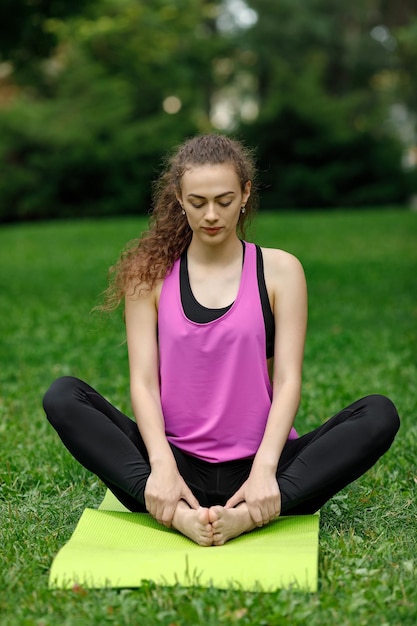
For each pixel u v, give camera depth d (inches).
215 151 118.7
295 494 115.0
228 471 123.7
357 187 1051.9
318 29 1167.0
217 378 121.8
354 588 100.0
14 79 1040.2
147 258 126.5
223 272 124.0
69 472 148.8
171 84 1122.7
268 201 1037.8
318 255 553.6
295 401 120.7
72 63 1049.5
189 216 120.2
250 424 122.7
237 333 120.5
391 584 100.6
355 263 507.5
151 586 100.1
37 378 230.1
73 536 114.2
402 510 129.1
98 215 1020.5
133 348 126.8
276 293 124.0
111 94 1039.6
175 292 124.3
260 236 666.8
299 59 1202.6
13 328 307.9
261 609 94.5
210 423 122.4
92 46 1079.0
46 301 378.9
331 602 95.9
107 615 94.0
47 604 97.2
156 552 108.5
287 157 1046.4
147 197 1026.1
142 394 123.6
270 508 113.5
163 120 1051.3
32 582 103.1
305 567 102.0
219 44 1178.0
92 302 372.5
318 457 115.8
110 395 209.9
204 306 122.0
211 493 124.2
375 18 1289.4
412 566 106.8
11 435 172.7
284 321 123.7
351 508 131.1
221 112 1405.0
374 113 1102.4
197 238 124.8
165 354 123.7
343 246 603.8
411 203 1062.4
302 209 1042.7
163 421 123.0
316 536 112.0
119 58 1102.4
